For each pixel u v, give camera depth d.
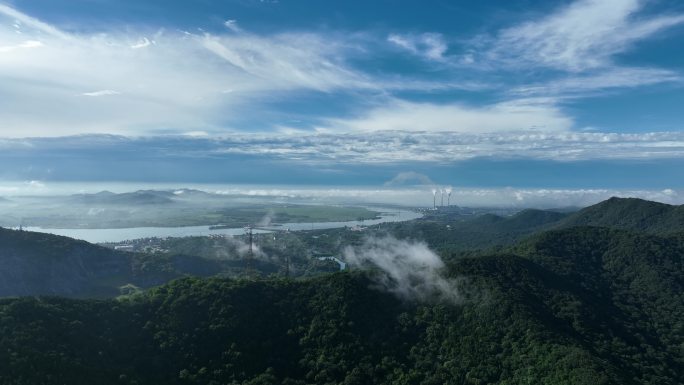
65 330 135.00
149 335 146.50
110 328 144.12
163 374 134.25
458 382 143.00
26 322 131.38
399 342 161.00
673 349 167.50
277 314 165.50
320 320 164.00
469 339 157.88
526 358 144.25
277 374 142.38
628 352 158.12
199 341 146.50
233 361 142.00
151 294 167.25
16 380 111.06
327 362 147.62
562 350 141.38
